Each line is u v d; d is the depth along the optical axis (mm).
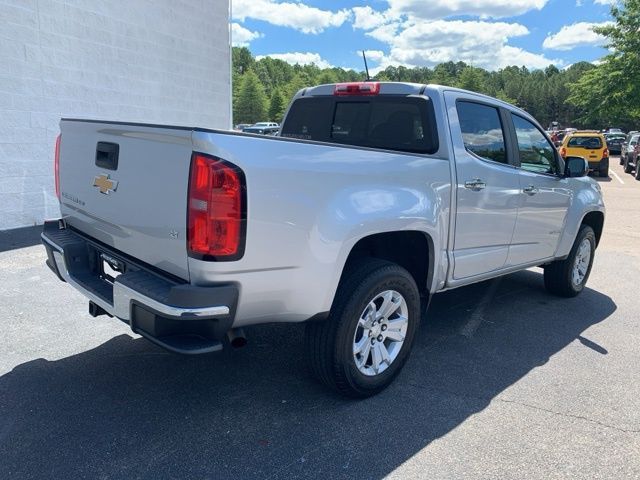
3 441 2795
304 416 3143
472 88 93438
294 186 2711
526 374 3812
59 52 8125
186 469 2637
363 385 3285
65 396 3260
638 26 25656
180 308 2467
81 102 8594
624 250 8195
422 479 2639
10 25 7383
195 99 11211
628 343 4457
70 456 2697
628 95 26625
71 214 3633
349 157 3008
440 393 3488
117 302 2773
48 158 8133
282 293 2783
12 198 7707
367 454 2812
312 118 4719
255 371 3676
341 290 3113
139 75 9680
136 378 3516
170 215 2631
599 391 3592
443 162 3674
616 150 39062
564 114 136125
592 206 5617
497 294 5734
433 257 3660
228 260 2531
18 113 7637
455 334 4531
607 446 2969
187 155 2520
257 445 2850
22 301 4828
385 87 4121
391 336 3453
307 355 3211
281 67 140375
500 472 2713
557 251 5242
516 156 4520
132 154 2859
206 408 3188
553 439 3014
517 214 4480
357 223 2992
